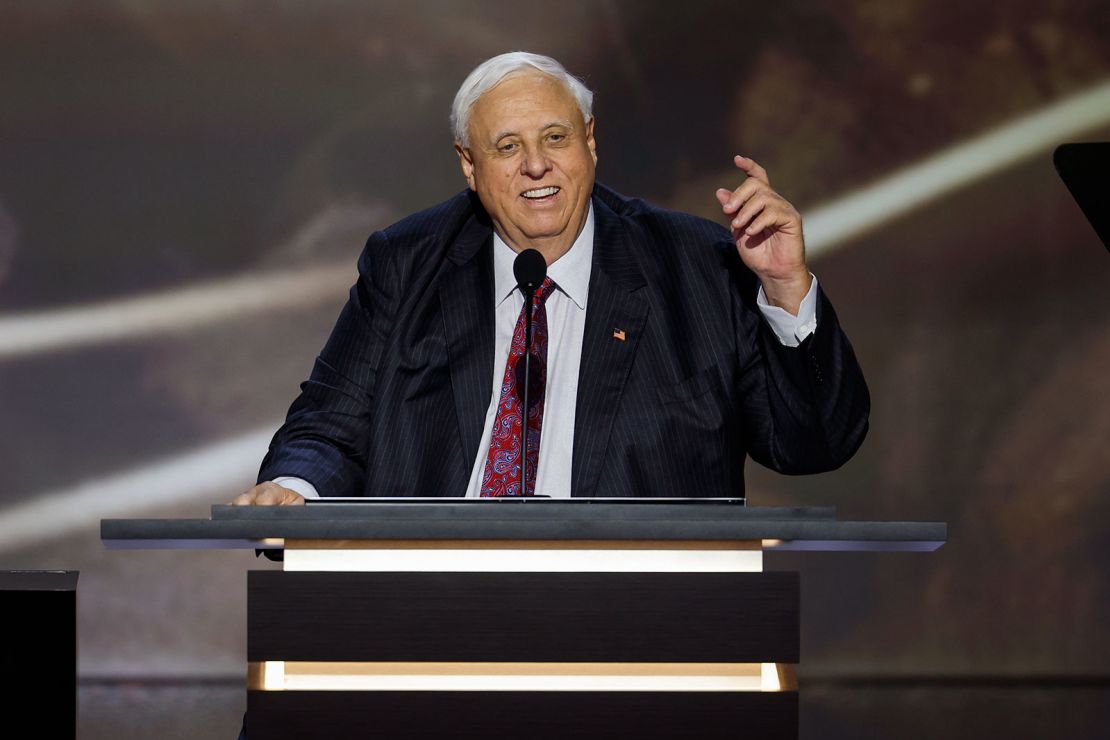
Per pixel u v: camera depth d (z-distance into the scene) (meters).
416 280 9.54
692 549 5.93
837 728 18.53
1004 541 23.16
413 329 9.38
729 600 5.78
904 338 23.27
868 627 23.14
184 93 22.73
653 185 23.05
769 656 5.77
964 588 23.12
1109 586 23.03
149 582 22.73
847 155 23.19
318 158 22.88
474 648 5.75
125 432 22.59
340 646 5.74
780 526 5.82
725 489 9.00
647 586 5.78
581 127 9.30
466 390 9.18
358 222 22.91
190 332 22.72
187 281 22.73
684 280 9.41
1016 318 23.19
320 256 22.89
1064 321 23.20
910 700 20.91
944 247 23.22
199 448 22.69
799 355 8.68
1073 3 23.03
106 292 22.61
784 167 23.19
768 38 23.16
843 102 23.17
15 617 7.00
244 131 22.81
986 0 23.08
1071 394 23.20
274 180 22.83
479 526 5.75
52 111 22.56
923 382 23.22
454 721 5.77
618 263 9.41
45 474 22.47
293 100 22.84
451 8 22.91
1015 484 23.20
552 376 9.23
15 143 22.50
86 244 22.61
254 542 6.23
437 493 9.05
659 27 23.05
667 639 5.77
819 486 23.28
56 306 22.56
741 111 23.14
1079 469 23.11
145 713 19.69
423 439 9.13
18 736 6.97
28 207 22.53
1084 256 23.20
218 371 22.75
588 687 5.82
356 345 9.65
